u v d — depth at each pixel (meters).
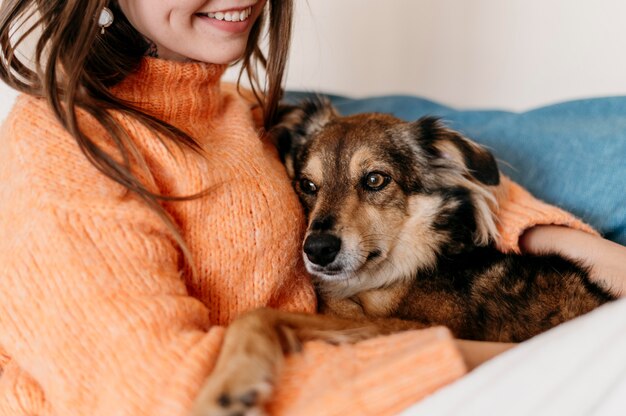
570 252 1.76
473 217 1.89
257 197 1.45
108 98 1.35
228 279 1.37
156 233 1.22
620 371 0.93
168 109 1.49
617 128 2.06
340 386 0.98
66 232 1.09
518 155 2.23
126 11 1.45
